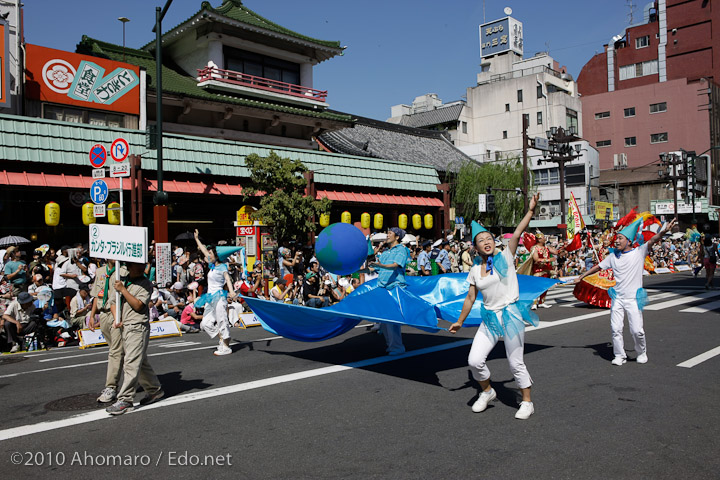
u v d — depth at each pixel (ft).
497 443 14.21
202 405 18.22
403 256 24.11
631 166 183.01
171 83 76.07
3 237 51.16
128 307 17.87
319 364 24.27
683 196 161.68
